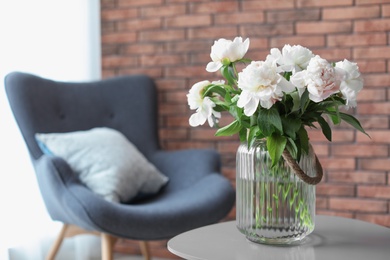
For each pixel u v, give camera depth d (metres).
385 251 1.78
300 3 3.42
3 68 3.29
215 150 3.52
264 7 3.49
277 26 3.47
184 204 2.83
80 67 3.72
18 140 3.34
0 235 3.22
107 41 3.82
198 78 3.64
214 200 2.86
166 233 2.71
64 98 3.34
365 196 3.36
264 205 1.85
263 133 1.75
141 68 3.76
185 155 3.32
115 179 2.99
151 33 3.73
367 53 3.31
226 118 3.61
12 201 3.30
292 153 1.79
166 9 3.69
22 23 3.40
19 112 3.09
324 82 1.69
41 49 3.51
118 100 3.50
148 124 3.50
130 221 2.64
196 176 3.20
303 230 1.86
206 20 3.61
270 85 1.72
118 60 3.81
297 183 1.84
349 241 1.90
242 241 1.92
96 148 3.07
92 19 3.80
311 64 1.71
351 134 3.37
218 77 3.60
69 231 3.13
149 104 3.52
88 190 2.73
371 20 3.30
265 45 3.49
